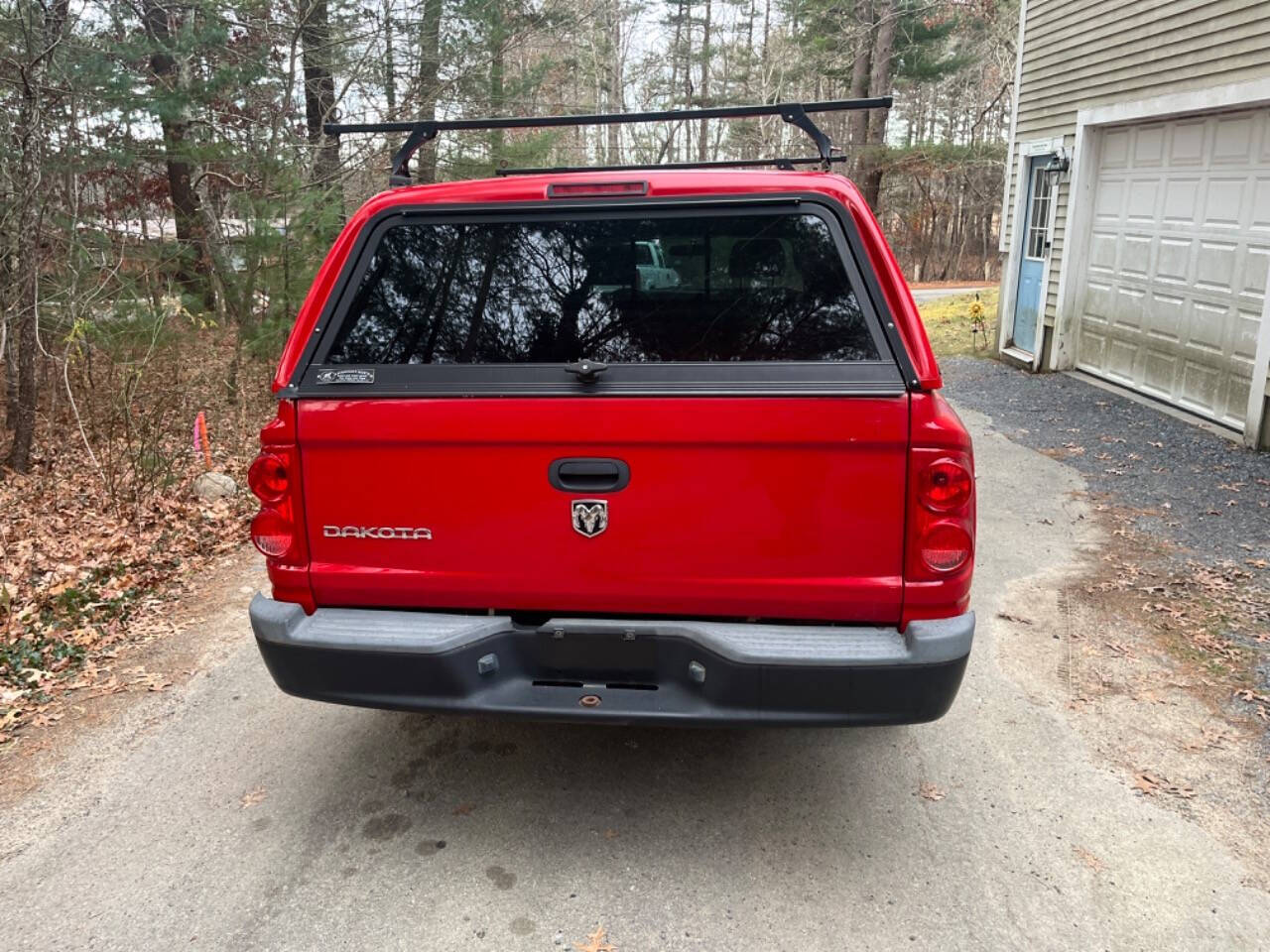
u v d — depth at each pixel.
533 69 14.07
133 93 9.70
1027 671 3.94
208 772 3.29
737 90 35.34
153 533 6.20
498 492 2.53
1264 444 7.09
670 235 2.55
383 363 2.60
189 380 10.27
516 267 2.62
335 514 2.62
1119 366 9.54
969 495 2.37
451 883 2.67
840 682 2.41
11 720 3.66
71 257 8.88
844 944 2.40
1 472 7.95
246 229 10.20
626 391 2.43
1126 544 5.41
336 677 2.62
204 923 2.52
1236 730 3.42
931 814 2.98
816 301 2.49
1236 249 7.50
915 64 23.31
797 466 2.41
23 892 2.66
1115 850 2.78
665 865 2.74
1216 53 7.45
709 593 2.51
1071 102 9.99
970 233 41.06
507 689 2.62
